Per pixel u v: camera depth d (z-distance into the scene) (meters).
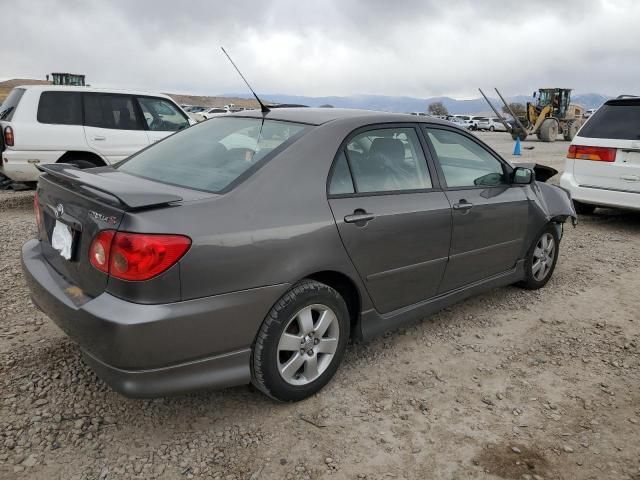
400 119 3.75
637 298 5.03
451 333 4.15
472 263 4.14
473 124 54.06
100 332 2.44
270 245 2.77
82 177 2.93
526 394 3.34
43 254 3.17
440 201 3.75
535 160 16.98
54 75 33.50
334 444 2.79
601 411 3.18
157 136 8.66
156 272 2.42
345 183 3.24
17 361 3.38
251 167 2.98
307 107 3.95
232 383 2.79
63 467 2.53
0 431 2.73
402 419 3.03
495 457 2.74
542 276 5.13
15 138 7.44
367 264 3.28
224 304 2.63
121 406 3.02
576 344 4.04
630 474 2.66
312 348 3.10
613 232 7.59
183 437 2.79
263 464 2.62
